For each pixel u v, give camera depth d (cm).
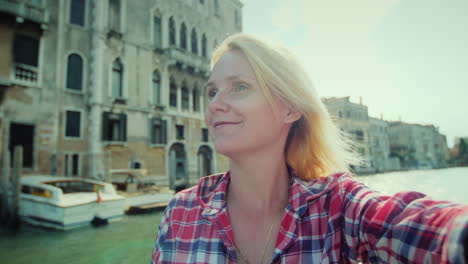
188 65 1944
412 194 59
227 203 92
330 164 103
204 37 2202
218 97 82
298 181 84
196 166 1988
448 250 39
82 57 1490
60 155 1370
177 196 97
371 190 72
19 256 706
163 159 1773
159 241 88
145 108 1709
